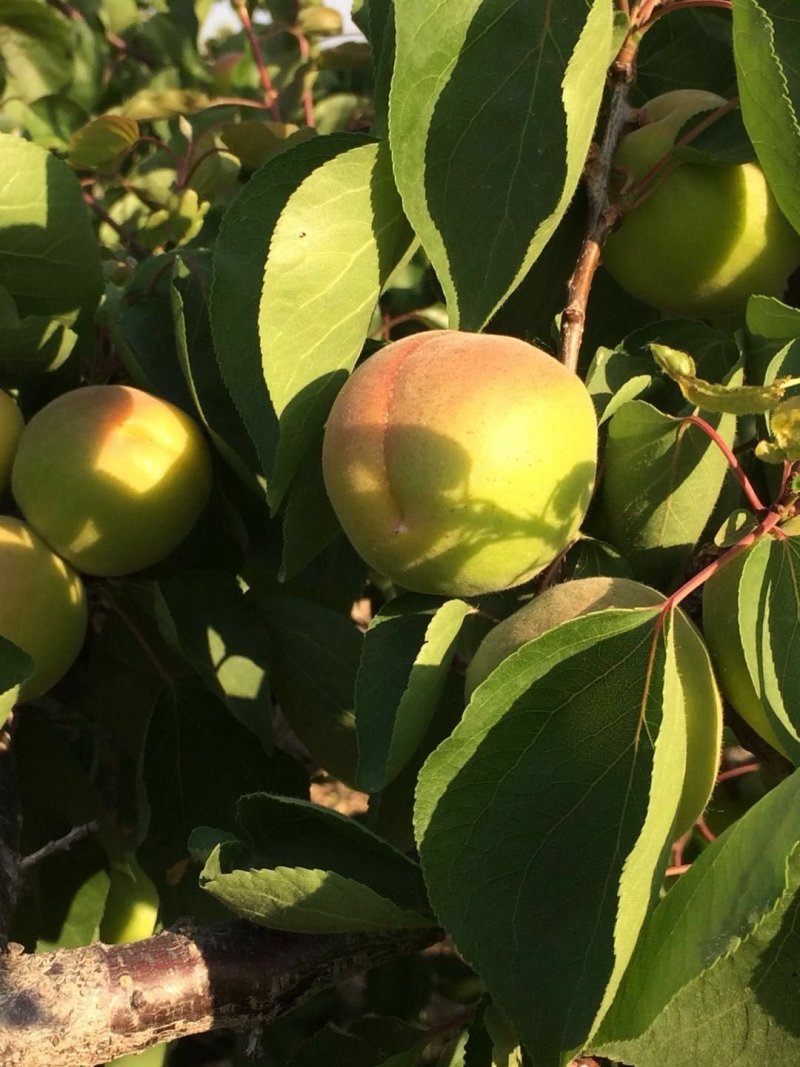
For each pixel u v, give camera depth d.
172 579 0.29
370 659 0.22
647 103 0.28
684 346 0.27
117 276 0.37
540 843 0.19
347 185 0.23
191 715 0.30
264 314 0.23
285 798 0.21
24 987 0.20
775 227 0.27
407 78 0.23
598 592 0.21
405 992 0.39
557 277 0.28
